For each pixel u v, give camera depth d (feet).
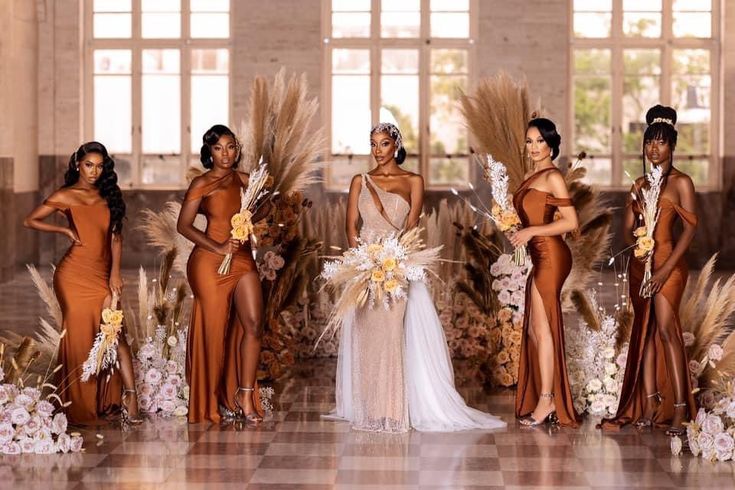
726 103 55.36
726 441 18.60
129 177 56.24
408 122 55.88
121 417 22.00
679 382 20.53
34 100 54.34
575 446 19.86
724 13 55.52
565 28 54.49
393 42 55.67
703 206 55.31
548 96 54.70
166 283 24.13
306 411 23.31
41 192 54.90
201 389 21.98
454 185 55.88
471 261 28.96
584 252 25.35
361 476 17.71
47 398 19.93
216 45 55.98
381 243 21.68
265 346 27.17
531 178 21.63
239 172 22.72
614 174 56.08
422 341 21.68
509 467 18.31
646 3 56.08
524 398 22.20
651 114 21.07
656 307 20.67
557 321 21.72
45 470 18.08
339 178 55.01
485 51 54.80
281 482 17.33
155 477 17.62
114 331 20.86
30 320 35.91
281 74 26.04
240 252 22.07
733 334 21.93
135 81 56.08
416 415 21.52
